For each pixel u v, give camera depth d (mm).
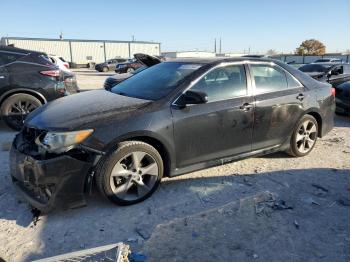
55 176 3418
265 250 3121
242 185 4430
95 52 59219
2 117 6977
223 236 3316
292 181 4590
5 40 52938
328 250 3133
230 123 4414
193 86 4184
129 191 3955
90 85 19797
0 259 2963
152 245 3170
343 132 7508
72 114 3768
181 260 2973
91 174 3596
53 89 7137
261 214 3711
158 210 3779
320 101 5477
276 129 4957
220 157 4484
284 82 5109
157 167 3973
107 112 3777
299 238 3303
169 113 3951
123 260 2719
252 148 4781
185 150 4133
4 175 4684
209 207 3855
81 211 3742
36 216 3623
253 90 4684
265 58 5043
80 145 3496
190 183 4469
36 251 3092
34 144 3686
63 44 56656
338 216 3709
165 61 5191
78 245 3178
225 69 4508
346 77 11523
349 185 4484
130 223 3529
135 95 4316
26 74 6953
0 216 3633
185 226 3477
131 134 3701
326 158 5539
